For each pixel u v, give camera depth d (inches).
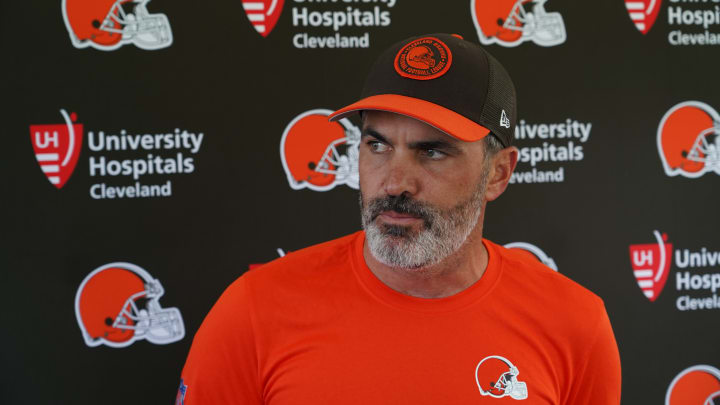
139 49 59.9
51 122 58.6
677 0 67.2
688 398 67.2
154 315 60.4
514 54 65.3
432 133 32.5
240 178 61.5
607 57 66.5
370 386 33.4
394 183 32.4
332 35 62.7
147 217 60.3
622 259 66.5
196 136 60.8
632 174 66.8
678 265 67.2
